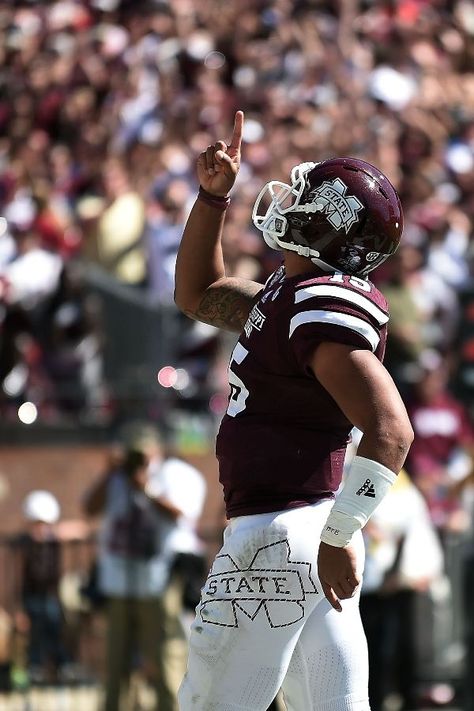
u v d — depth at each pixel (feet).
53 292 110.52
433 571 94.99
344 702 40.47
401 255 109.60
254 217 41.68
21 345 108.27
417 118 156.66
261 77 164.55
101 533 94.38
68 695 97.40
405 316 107.24
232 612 40.06
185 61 167.63
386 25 174.60
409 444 37.29
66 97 169.07
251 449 40.16
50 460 105.29
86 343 107.96
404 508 94.48
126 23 181.98
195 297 45.65
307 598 39.73
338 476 40.47
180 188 128.36
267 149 145.69
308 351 38.14
